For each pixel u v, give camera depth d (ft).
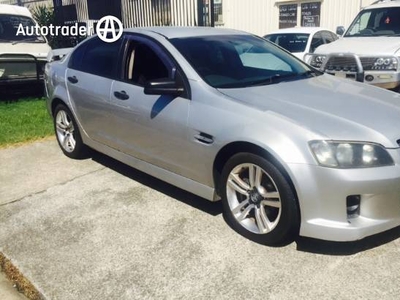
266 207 10.14
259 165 9.86
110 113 14.01
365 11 26.63
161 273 9.38
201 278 9.15
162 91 11.50
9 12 31.32
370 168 8.95
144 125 12.63
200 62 12.11
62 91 16.40
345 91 12.00
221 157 10.79
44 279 9.36
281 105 10.46
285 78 12.96
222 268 9.45
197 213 12.05
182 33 13.52
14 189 14.24
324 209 9.15
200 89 11.30
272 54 14.32
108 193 13.61
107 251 10.31
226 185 10.82
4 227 11.70
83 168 15.98
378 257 9.59
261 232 10.18
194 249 10.23
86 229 11.39
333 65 22.99
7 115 24.02
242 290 8.71
